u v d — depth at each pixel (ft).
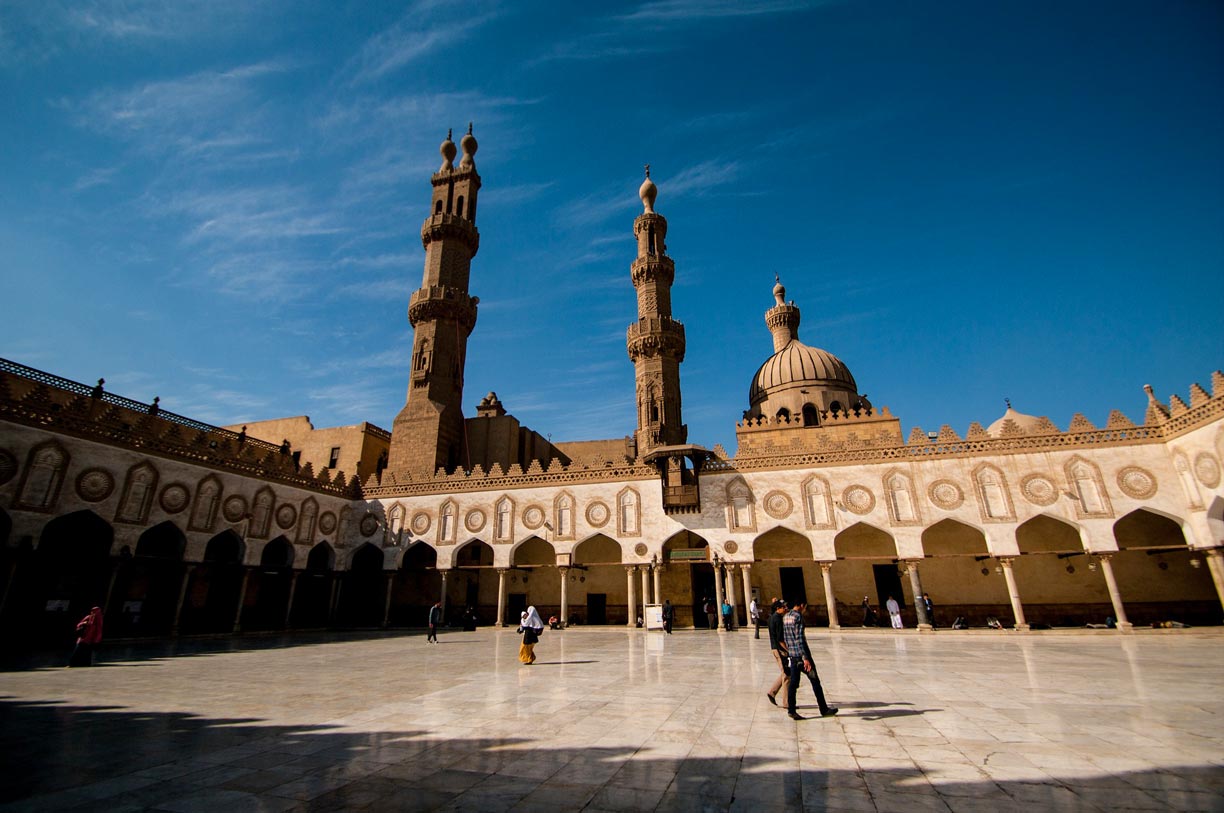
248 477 100.07
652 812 17.12
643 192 144.46
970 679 40.60
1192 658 50.75
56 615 82.74
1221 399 77.20
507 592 119.85
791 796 18.15
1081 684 37.55
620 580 115.34
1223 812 16.20
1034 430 92.84
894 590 104.88
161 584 96.63
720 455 104.17
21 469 72.23
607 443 156.56
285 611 106.63
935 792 18.25
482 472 114.62
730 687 38.32
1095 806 16.83
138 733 27.55
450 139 163.53
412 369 136.87
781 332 163.73
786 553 109.60
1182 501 84.12
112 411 89.04
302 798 18.67
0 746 25.22
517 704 33.58
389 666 52.47
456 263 147.23
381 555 125.39
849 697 34.14
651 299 133.18
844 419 126.52
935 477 93.86
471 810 17.53
